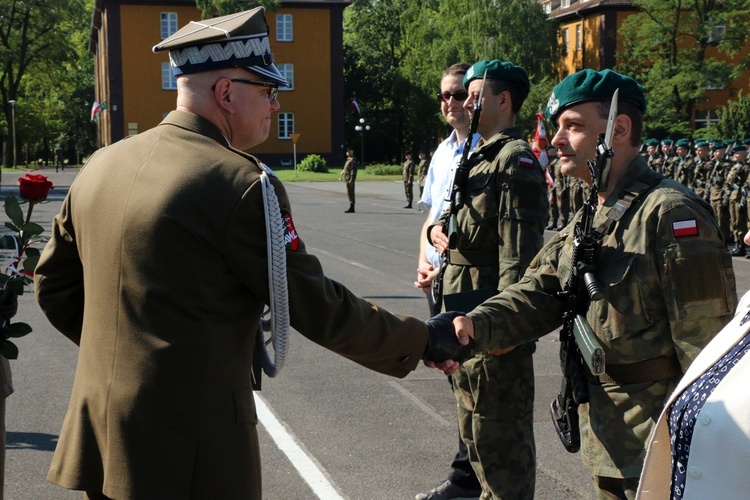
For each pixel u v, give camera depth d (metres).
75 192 2.37
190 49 2.28
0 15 58.44
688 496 1.80
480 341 2.64
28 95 65.12
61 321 2.53
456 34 47.31
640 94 2.54
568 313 2.53
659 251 2.32
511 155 3.37
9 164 61.75
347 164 22.98
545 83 45.12
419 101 57.12
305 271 2.24
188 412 2.12
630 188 2.44
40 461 4.60
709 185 16.53
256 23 2.34
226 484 2.16
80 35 77.62
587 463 2.53
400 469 4.46
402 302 9.34
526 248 3.28
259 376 2.46
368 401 5.64
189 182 2.14
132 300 2.16
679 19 41.81
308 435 4.98
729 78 40.81
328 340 2.29
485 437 3.44
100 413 2.20
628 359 2.39
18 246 3.08
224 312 2.18
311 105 53.22
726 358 1.83
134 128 50.41
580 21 51.66
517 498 3.44
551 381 6.11
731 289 2.33
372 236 16.55
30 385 6.00
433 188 4.46
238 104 2.31
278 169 52.19
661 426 1.96
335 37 52.81
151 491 2.12
